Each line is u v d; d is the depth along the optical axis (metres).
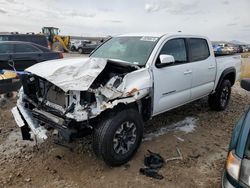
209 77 5.57
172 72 4.46
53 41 31.11
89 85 3.34
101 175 3.55
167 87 4.40
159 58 4.29
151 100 4.10
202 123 5.50
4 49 8.73
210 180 3.48
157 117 5.71
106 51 4.95
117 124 3.50
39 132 3.61
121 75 3.75
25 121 3.94
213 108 6.26
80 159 3.92
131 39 4.86
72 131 3.33
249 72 10.40
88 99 3.47
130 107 3.83
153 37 4.63
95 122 3.56
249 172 2.11
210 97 6.18
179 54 4.80
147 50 4.37
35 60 9.36
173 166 3.79
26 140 4.31
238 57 6.73
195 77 5.09
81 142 4.39
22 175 3.53
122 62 4.03
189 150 4.29
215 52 6.45
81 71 3.55
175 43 4.74
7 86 5.93
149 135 4.81
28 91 4.12
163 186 3.35
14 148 4.23
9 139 4.55
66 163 3.81
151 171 3.61
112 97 3.50
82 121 3.40
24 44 9.18
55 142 4.36
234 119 5.83
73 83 3.33
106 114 3.54
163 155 4.09
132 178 3.49
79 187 3.30
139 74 3.89
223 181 2.31
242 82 3.49
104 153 3.48
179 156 4.07
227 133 5.05
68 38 32.03
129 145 3.79
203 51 5.46
